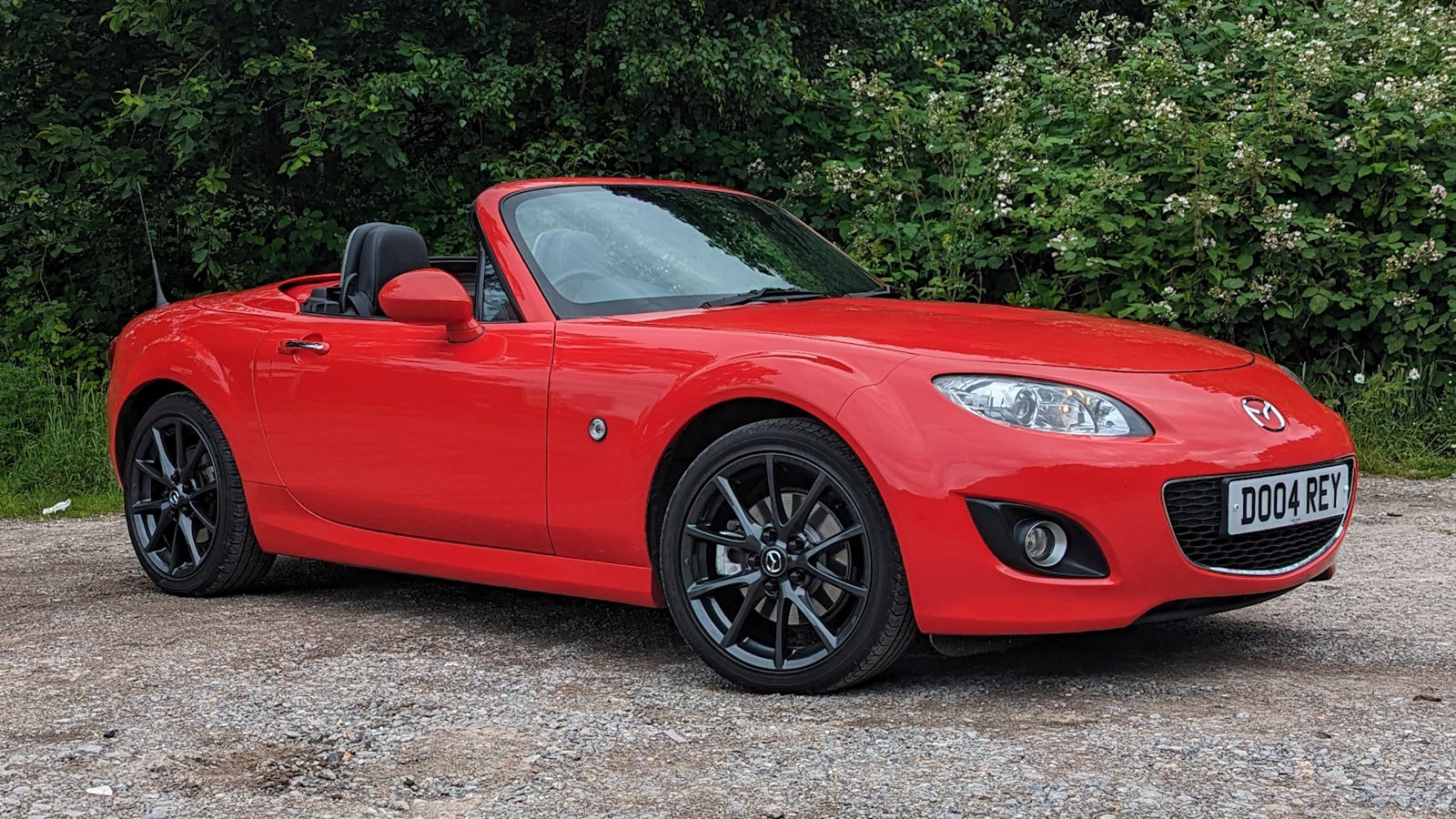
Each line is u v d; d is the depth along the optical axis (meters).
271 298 4.76
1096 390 3.12
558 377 3.62
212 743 2.96
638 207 4.27
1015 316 3.78
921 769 2.65
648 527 3.49
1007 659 3.52
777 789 2.58
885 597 3.11
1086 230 7.95
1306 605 4.11
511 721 3.09
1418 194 7.63
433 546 4.04
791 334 3.38
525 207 4.09
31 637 4.05
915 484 3.04
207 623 4.20
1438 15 9.02
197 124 8.57
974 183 8.54
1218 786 2.50
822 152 9.73
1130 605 3.03
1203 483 3.09
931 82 10.52
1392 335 7.64
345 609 4.39
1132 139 8.15
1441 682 3.20
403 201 9.84
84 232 9.54
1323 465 3.34
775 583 3.28
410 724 3.08
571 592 3.70
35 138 9.41
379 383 4.06
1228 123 8.15
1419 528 5.50
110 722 3.13
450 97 9.16
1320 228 7.66
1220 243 7.82
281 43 9.38
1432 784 2.48
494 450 3.76
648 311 3.79
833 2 10.24
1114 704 3.07
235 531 4.55
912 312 3.73
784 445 3.23
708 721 3.06
